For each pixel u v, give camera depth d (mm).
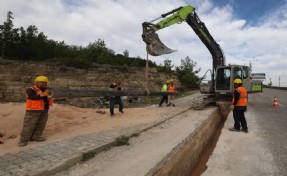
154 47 11023
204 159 6555
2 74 19297
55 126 7945
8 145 5871
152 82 31141
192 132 6902
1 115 8922
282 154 5941
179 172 4977
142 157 5074
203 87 14617
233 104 8109
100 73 26062
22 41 28922
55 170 4270
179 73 42906
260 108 14508
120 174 4234
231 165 5305
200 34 13562
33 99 5992
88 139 6141
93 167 4574
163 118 9492
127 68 30406
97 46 39469
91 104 15812
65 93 6375
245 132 8023
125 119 9477
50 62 24453
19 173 4012
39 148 5352
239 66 13758
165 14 12367
